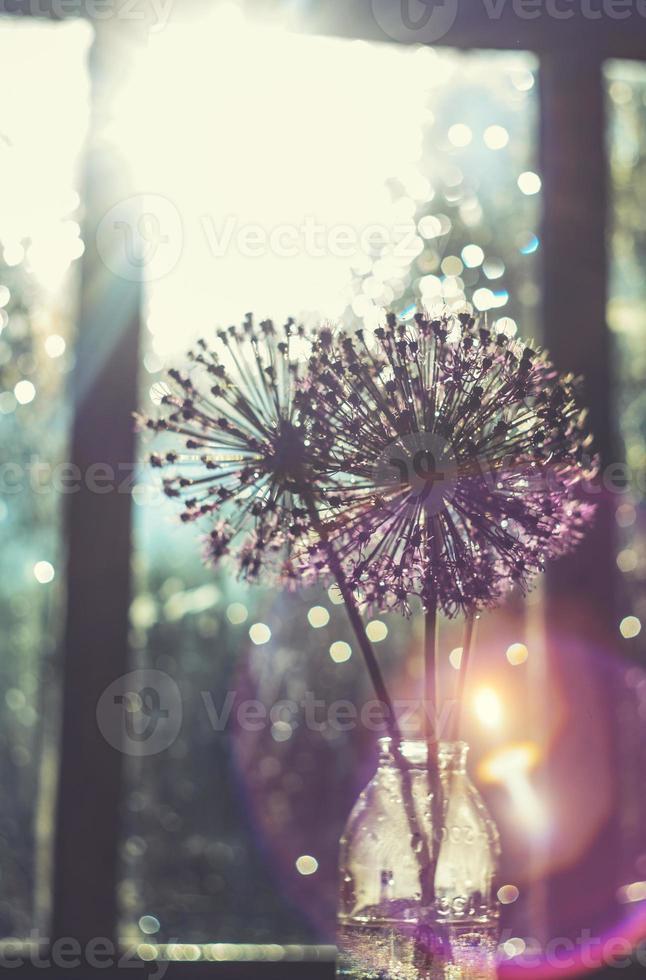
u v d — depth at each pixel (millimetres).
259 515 1000
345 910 995
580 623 1401
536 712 1415
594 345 1415
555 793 1394
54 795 1369
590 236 1423
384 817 994
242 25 1414
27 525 1437
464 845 991
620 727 1428
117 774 1364
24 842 1409
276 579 1020
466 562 981
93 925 1352
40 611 1431
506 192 1507
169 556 1439
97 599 1375
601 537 1404
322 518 1000
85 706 1366
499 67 1512
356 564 989
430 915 983
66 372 1454
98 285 1395
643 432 1523
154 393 1021
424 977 979
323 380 993
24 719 1423
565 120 1430
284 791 1447
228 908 1424
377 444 994
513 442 995
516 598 1432
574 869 1390
